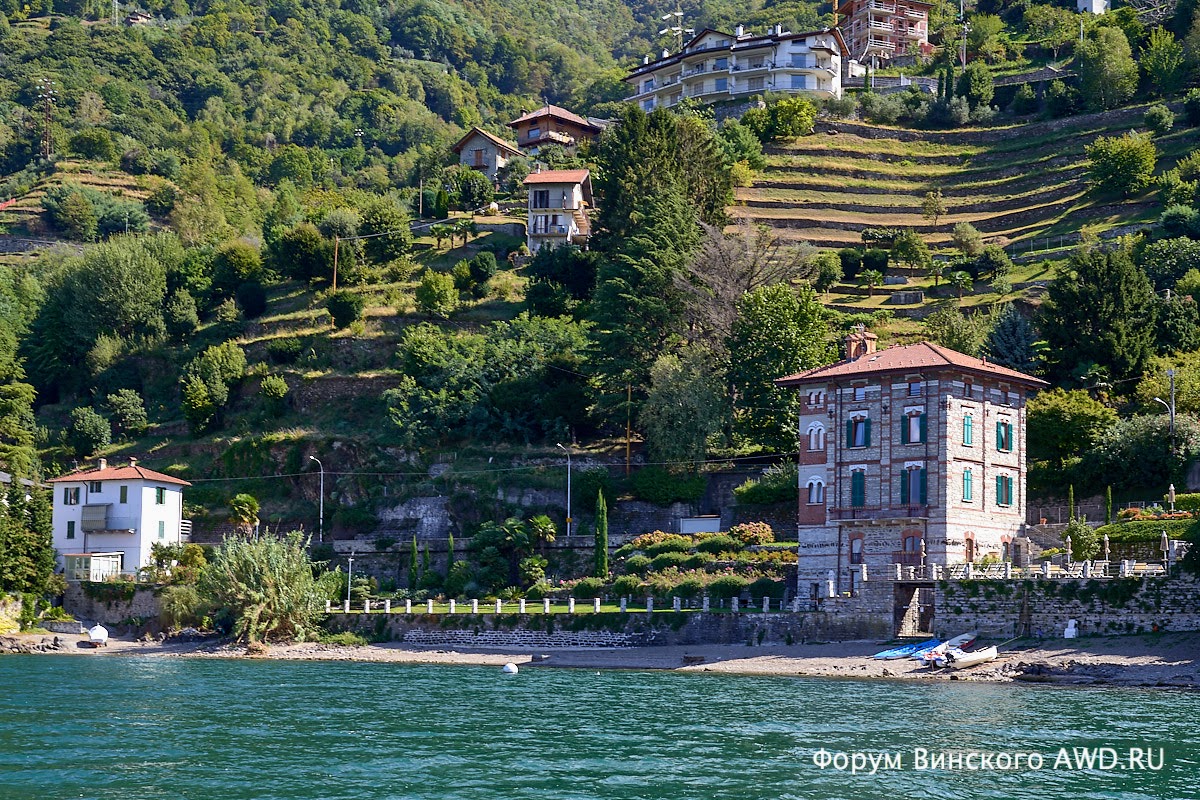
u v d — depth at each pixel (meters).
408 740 157.62
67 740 156.00
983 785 134.38
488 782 134.38
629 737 159.62
